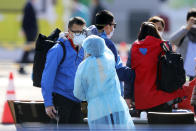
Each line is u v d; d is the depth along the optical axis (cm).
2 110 2411
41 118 1728
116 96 1494
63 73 1612
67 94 1614
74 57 1611
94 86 1484
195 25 2150
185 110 1833
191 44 2142
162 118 1584
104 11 1742
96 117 1473
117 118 1480
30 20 3956
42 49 1648
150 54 1684
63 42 1611
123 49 4297
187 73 2152
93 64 1486
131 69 1702
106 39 1711
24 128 1535
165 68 1652
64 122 1612
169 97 1662
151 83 1672
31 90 2917
